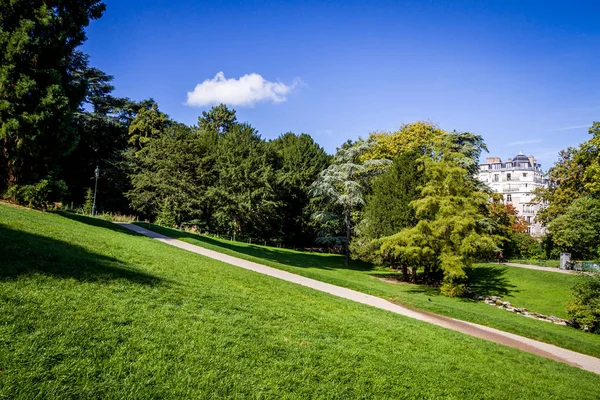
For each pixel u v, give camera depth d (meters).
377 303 15.77
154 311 7.45
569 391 8.55
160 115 55.12
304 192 49.19
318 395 5.72
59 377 4.61
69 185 45.50
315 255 40.44
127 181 47.56
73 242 12.12
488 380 8.09
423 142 38.62
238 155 44.78
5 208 15.55
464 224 21.56
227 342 6.79
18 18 17.55
